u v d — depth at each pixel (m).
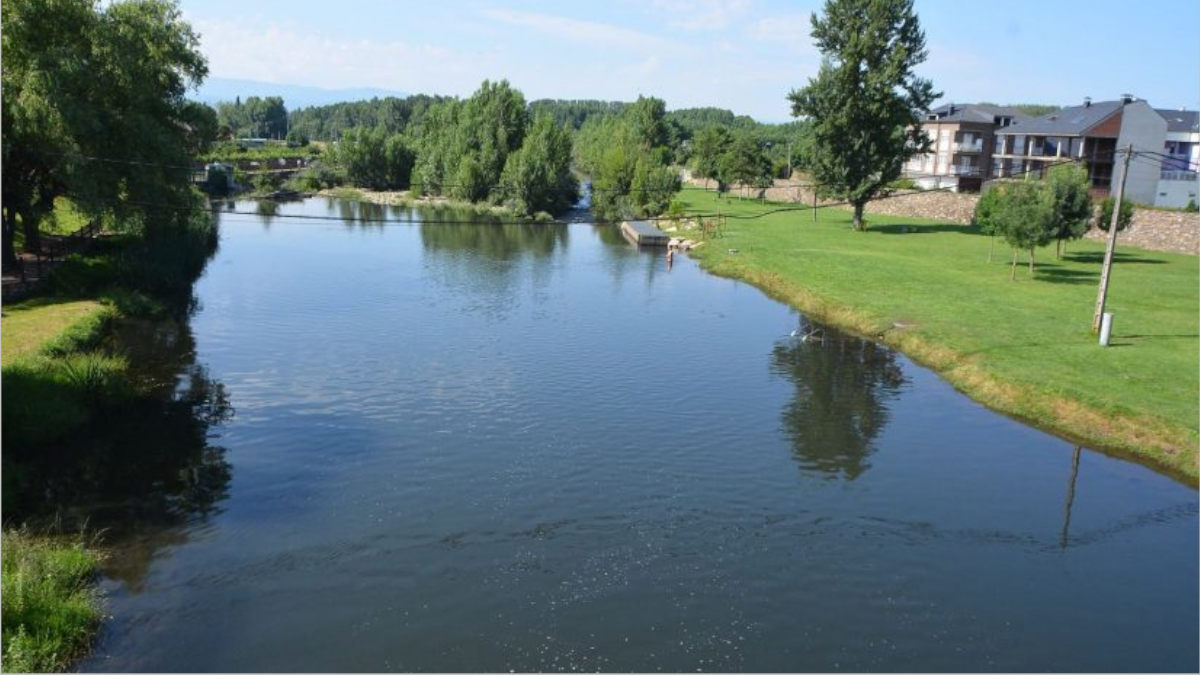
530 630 17.58
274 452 27.02
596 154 124.88
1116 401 30.22
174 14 54.12
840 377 36.38
